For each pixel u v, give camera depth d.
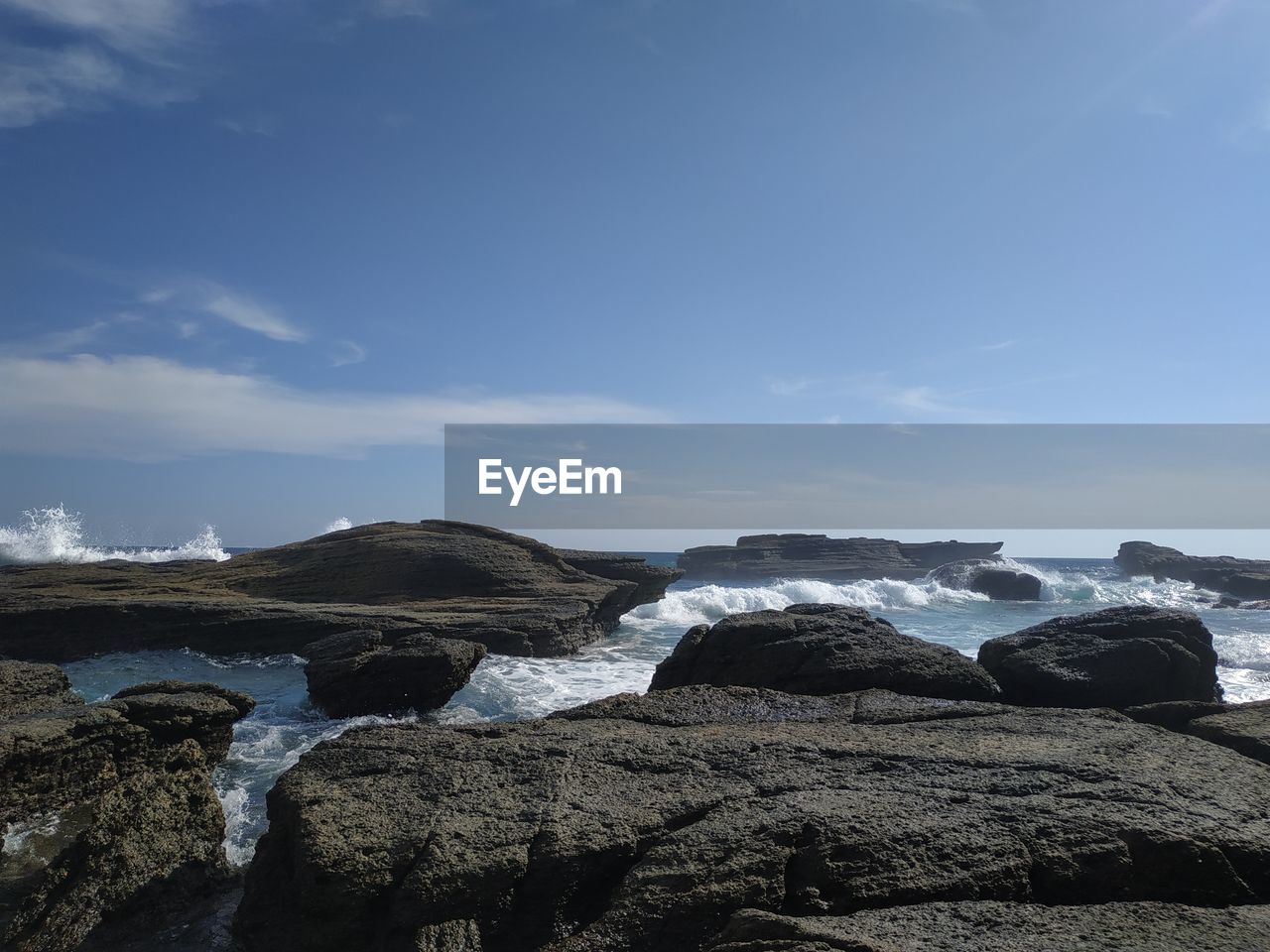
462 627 22.11
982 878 5.29
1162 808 6.18
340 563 28.66
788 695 10.27
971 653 23.75
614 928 4.98
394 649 16.22
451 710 15.73
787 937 4.45
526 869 5.64
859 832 5.71
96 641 22.22
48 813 9.41
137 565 31.62
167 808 8.03
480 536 31.86
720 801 6.46
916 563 85.06
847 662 11.54
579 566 31.47
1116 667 11.52
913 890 5.18
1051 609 41.00
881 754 7.56
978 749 7.75
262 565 29.84
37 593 26.14
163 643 22.22
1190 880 5.47
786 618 13.00
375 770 7.27
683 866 5.43
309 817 6.27
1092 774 6.93
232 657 21.81
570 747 7.78
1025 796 6.50
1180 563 62.84
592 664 21.47
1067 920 4.71
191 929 6.88
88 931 6.78
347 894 5.52
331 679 15.31
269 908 6.22
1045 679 11.54
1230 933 4.55
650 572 32.75
